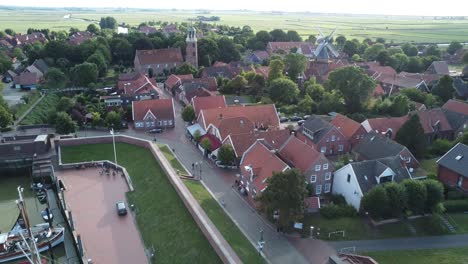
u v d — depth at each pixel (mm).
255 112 101688
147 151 94125
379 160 70875
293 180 58188
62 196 75875
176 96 142625
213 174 81750
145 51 179000
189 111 108750
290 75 151625
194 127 102562
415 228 62156
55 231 64812
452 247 57969
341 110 118875
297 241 59219
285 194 57656
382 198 60844
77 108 116500
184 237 61469
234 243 56531
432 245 58469
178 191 72250
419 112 100812
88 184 82562
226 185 77188
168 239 62438
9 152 91938
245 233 60750
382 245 58375
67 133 102562
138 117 107750
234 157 83062
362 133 93125
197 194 70750
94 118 108062
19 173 92250
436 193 63094
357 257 51312
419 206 62469
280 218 59594
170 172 78688
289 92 127938
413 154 87875
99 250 61500
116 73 176125
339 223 63094
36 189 83062
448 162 74938
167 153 90750
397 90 145375
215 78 151375
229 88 142500
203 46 192250
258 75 141375
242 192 73750
